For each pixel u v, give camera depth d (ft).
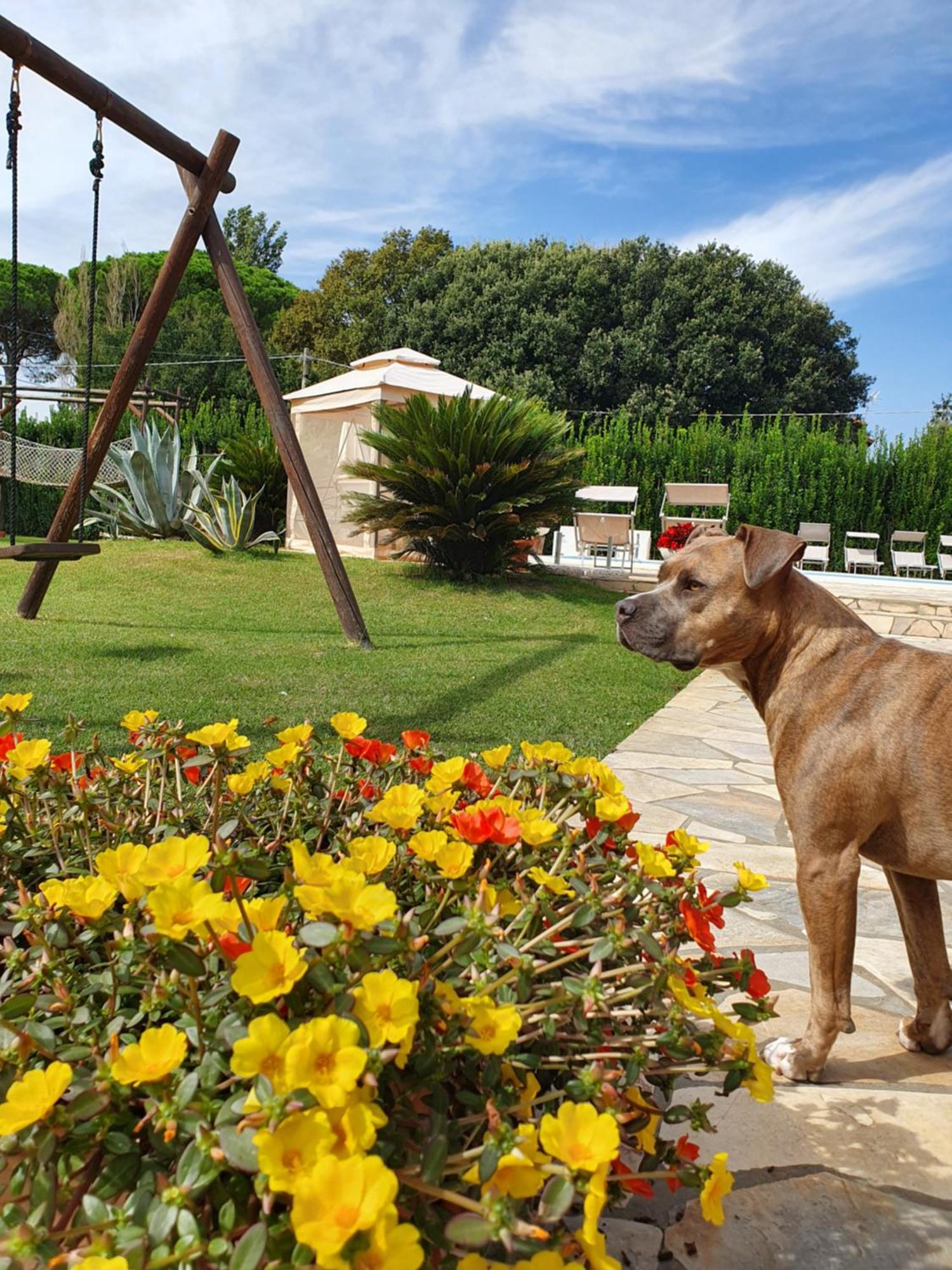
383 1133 3.47
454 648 24.16
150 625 24.88
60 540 21.06
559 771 6.03
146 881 3.86
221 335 105.91
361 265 110.42
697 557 7.77
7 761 5.60
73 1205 3.46
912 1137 6.06
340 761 6.57
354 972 3.73
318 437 42.11
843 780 6.64
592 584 38.88
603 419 89.61
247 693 17.42
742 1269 4.83
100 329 100.73
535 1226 3.26
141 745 6.33
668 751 16.80
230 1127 3.12
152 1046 3.41
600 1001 3.84
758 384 90.27
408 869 5.26
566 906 4.88
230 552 37.32
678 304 90.74
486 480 33.27
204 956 3.94
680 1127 6.10
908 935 7.25
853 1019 7.86
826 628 7.23
